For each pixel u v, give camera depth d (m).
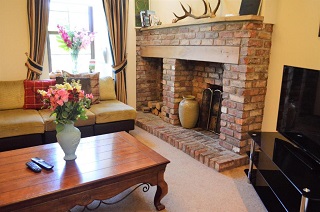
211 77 3.54
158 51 4.00
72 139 1.92
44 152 2.12
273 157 1.99
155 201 2.06
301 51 2.42
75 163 1.92
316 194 1.49
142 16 4.26
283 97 2.25
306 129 1.93
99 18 4.23
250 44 2.56
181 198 2.21
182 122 3.70
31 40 3.56
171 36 3.66
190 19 3.66
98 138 2.46
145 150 2.19
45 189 1.56
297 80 2.04
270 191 2.20
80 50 4.04
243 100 2.69
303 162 1.91
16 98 3.35
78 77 3.67
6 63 3.53
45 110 3.34
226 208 2.07
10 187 1.58
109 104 3.71
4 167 1.83
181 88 3.82
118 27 4.14
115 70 4.25
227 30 2.76
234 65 2.73
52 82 3.48
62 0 3.95
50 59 4.00
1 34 3.43
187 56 3.40
